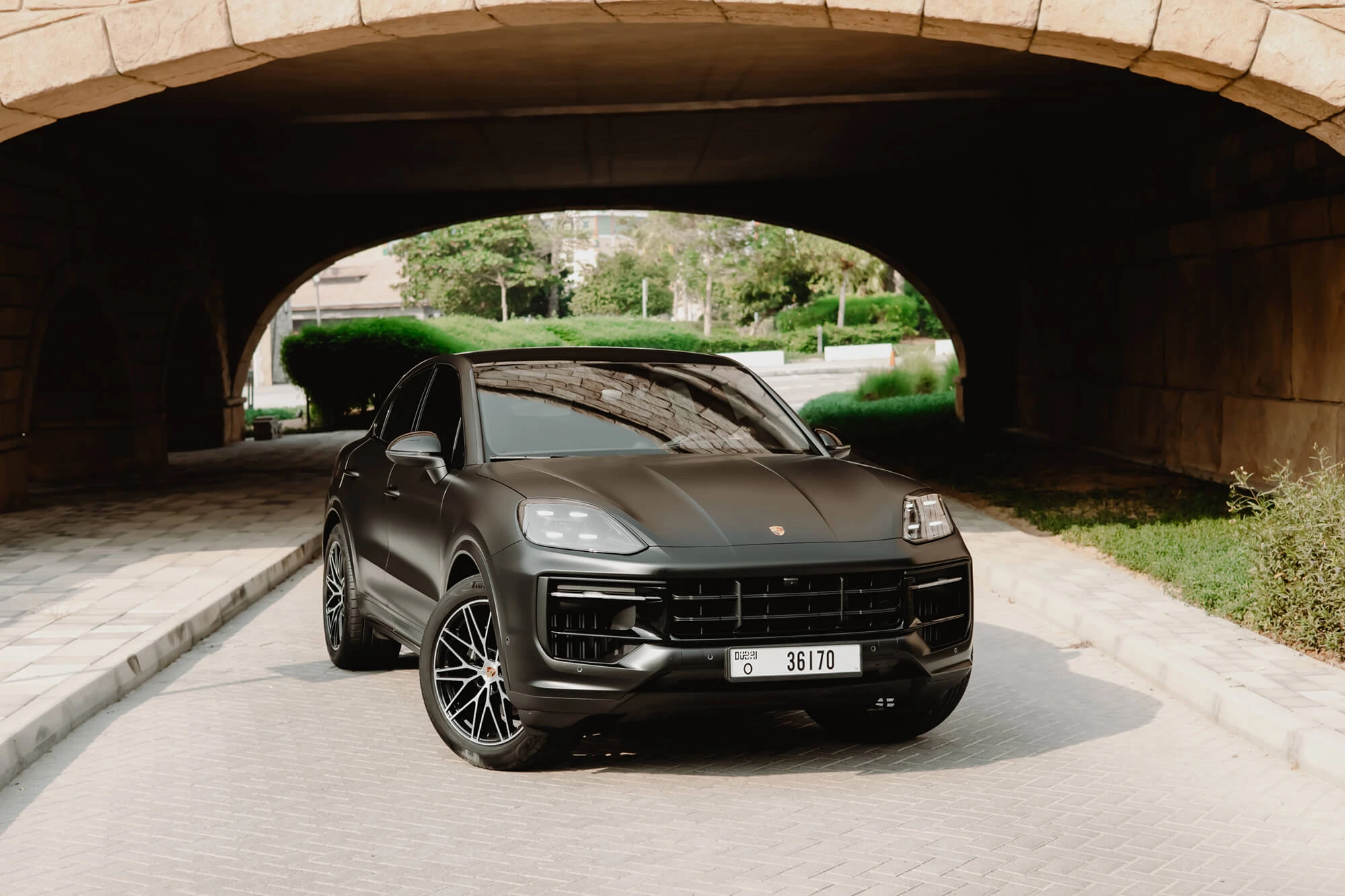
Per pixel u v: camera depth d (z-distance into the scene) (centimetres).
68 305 1714
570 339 5806
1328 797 462
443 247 7631
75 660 634
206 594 830
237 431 2539
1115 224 1791
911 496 500
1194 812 444
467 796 457
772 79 1462
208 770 494
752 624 445
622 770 487
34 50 852
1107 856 398
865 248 2481
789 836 414
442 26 858
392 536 594
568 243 8081
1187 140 1545
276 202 2492
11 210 1397
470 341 5400
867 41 1257
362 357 3103
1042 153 2031
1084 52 839
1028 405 2208
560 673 443
